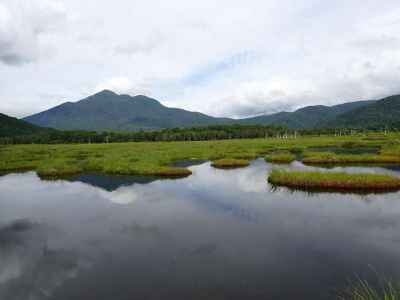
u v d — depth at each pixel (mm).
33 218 17109
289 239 13008
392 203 18781
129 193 23281
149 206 19219
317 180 23344
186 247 12320
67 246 12812
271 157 42906
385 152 42219
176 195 22219
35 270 10531
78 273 10211
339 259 10891
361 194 21188
